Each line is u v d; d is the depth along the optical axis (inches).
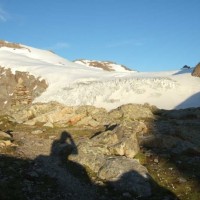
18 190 763.4
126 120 1460.4
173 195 792.9
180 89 3383.4
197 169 928.3
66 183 855.7
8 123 1535.4
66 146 1131.3
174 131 1275.8
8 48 7116.1
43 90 4126.5
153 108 1834.4
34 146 1168.8
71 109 1606.8
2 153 1044.5
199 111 1784.0
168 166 951.6
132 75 4584.2
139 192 804.6
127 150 1020.5
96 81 4067.4
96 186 843.4
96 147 1034.1
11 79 4355.3
